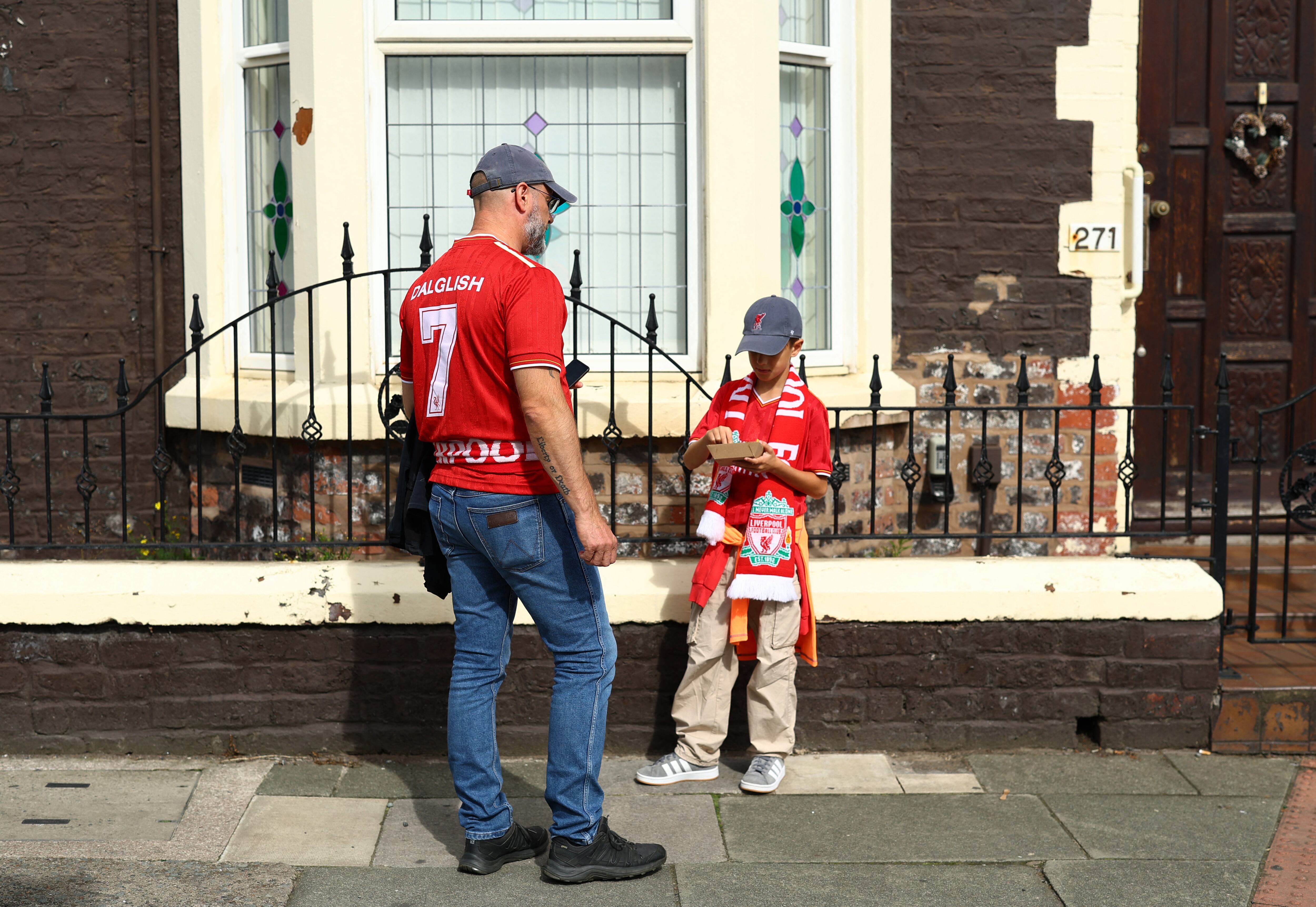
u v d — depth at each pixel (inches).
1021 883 121.2
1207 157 219.5
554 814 122.0
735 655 144.3
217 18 189.0
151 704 149.6
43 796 138.3
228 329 185.2
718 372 181.0
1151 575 153.9
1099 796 141.4
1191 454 160.7
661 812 136.9
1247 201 220.5
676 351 186.9
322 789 141.9
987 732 153.9
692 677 143.6
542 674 151.3
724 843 129.6
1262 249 221.5
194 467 198.1
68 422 196.5
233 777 144.8
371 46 178.5
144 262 195.5
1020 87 196.9
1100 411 202.7
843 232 195.0
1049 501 204.2
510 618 124.2
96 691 149.3
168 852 125.3
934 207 198.4
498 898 117.3
